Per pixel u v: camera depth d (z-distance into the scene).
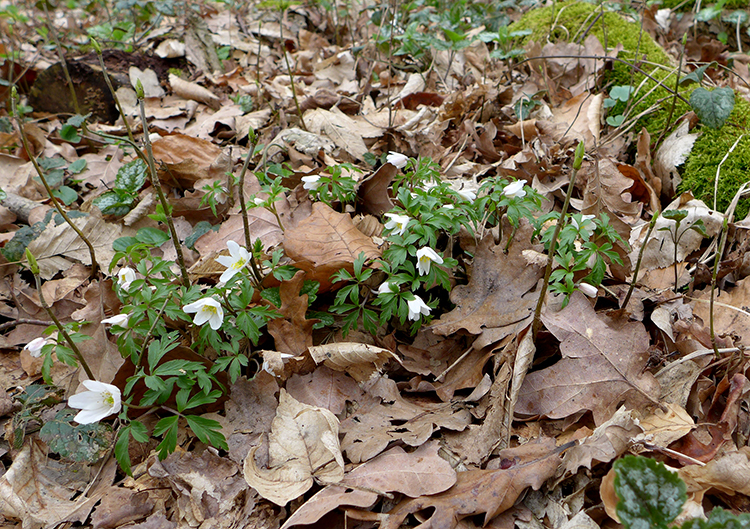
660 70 0.79
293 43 1.19
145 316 0.46
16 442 0.47
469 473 0.42
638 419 0.44
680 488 0.34
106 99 0.90
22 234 0.63
